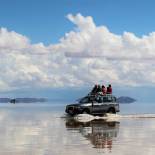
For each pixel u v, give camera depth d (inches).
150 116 1433.3
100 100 1385.3
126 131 879.1
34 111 1909.4
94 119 1283.2
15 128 954.7
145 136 780.6
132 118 1341.0
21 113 1685.5
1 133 837.8
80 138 747.4
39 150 594.6
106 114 1384.1
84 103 1371.8
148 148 614.2
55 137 764.6
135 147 625.3
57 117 1374.3
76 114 1360.7
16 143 675.4
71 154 555.8
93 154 555.8
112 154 556.4
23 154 556.4
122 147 625.3
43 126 1007.0
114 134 816.9
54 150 594.6
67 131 880.3
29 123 1106.1
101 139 731.4
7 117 1376.7
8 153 565.9
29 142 689.0
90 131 880.3
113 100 1413.6
